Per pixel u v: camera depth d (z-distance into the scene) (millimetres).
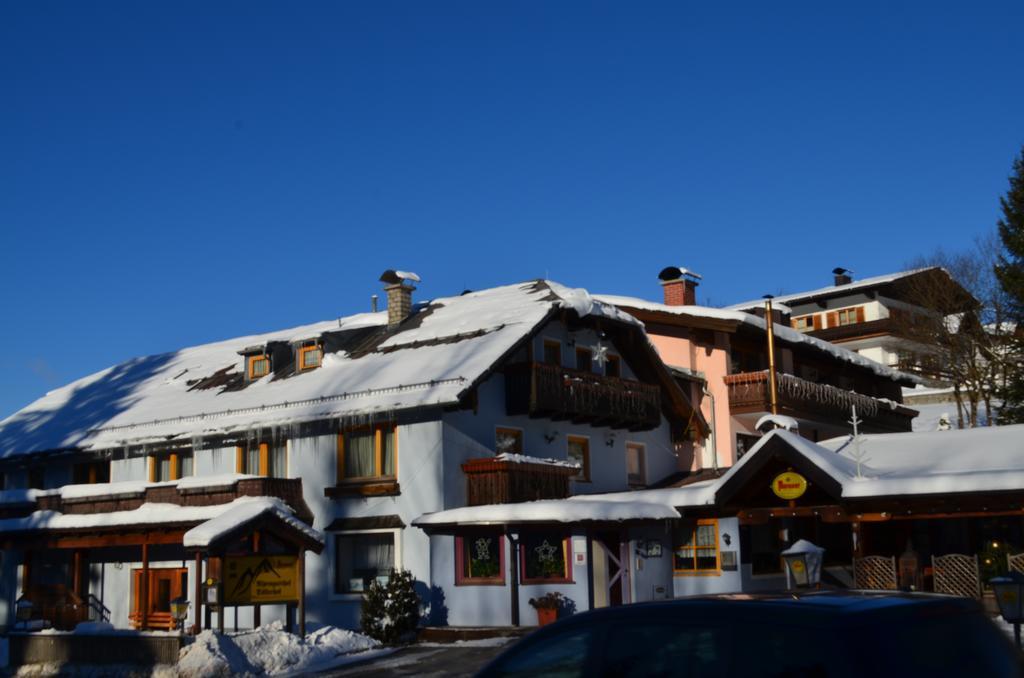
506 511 22438
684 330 34688
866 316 57062
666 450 32531
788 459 22438
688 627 5590
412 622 22797
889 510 21641
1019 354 41688
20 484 32875
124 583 28672
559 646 6055
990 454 21969
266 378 30250
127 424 30391
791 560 12930
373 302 37719
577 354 29375
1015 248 40781
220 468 28062
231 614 26562
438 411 24203
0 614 30188
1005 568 21312
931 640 5180
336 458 25859
